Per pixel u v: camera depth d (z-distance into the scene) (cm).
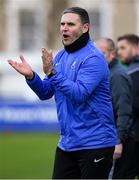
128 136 1234
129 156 1242
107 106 1025
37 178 1781
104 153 1020
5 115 2914
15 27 4578
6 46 4556
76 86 988
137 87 1314
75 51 1024
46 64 984
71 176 1051
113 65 1235
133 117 1305
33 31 4591
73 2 4525
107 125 1024
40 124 2922
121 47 1359
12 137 2778
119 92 1203
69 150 1030
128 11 4616
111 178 1220
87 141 1017
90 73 1002
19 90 3108
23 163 2077
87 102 1013
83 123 1017
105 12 4631
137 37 1360
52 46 4447
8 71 3136
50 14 4466
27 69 1011
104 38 1255
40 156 2223
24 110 2919
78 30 1015
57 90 1034
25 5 4591
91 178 1026
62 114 1031
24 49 4600
